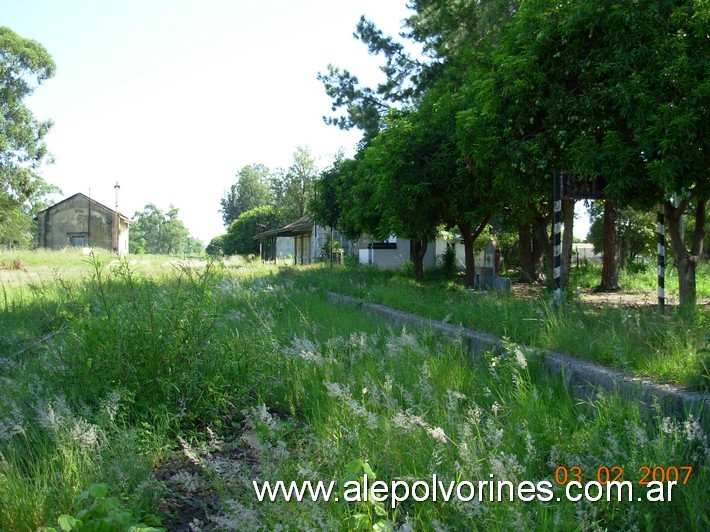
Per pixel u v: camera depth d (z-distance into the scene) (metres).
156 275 11.97
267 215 72.12
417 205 13.77
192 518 3.38
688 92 7.85
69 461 3.49
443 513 2.99
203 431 4.69
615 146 8.16
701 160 7.84
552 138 9.22
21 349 6.98
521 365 4.96
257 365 5.46
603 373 4.60
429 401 4.39
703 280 16.31
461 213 14.05
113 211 60.53
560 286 9.26
